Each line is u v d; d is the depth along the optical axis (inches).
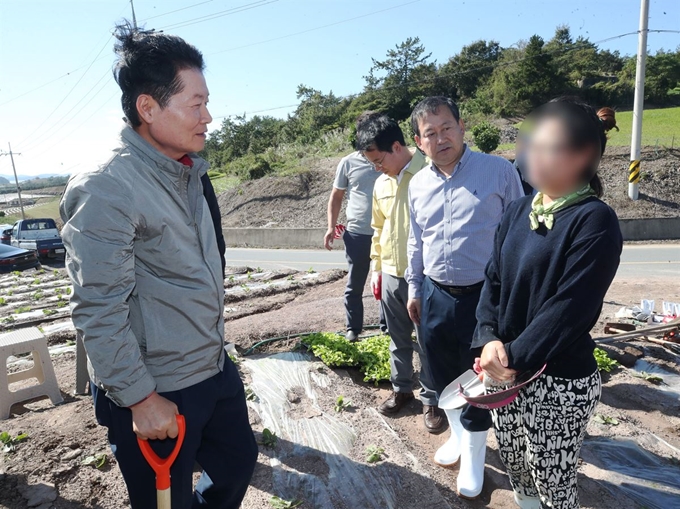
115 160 68.7
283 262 624.7
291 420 135.7
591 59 1669.5
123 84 71.2
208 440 85.7
